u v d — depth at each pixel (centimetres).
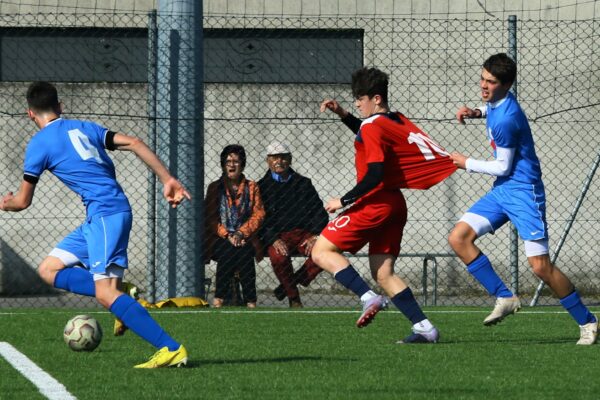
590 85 3891
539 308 3094
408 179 1977
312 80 3941
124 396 1431
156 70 3262
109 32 3919
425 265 3291
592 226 3919
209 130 3906
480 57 3909
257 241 3234
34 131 3912
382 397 1434
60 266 1786
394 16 3922
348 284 1970
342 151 3938
